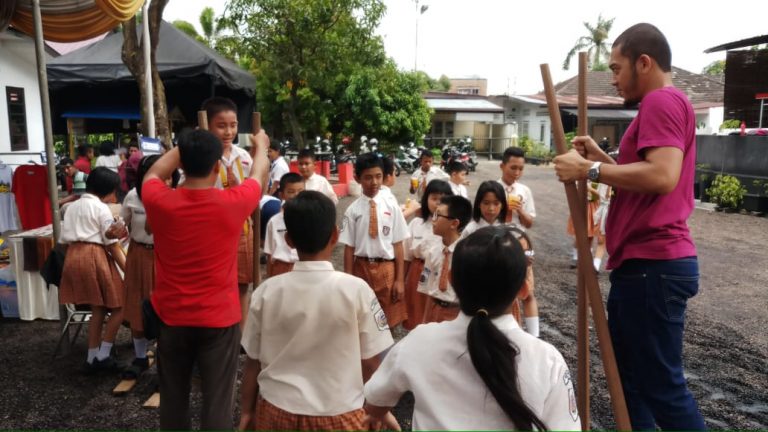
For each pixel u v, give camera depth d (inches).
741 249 343.6
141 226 150.6
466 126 1371.8
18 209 255.4
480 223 147.3
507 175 198.8
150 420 135.6
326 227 87.4
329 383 85.1
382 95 823.7
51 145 171.9
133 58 296.4
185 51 375.9
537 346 63.1
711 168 542.3
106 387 153.4
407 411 140.6
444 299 132.8
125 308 154.4
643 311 89.7
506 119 1440.7
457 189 248.4
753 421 136.4
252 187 106.6
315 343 85.3
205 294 101.3
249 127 486.0
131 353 177.5
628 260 91.6
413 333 67.1
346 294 86.5
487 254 61.9
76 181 390.6
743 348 185.3
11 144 484.1
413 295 164.4
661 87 90.1
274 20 598.2
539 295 245.4
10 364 167.2
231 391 105.9
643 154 86.2
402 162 874.8
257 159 112.3
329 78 645.3
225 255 103.3
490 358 58.7
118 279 162.1
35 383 154.8
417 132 882.1
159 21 297.9
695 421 89.4
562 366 63.5
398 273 156.2
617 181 84.1
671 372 89.4
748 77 611.2
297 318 85.3
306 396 84.2
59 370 163.8
